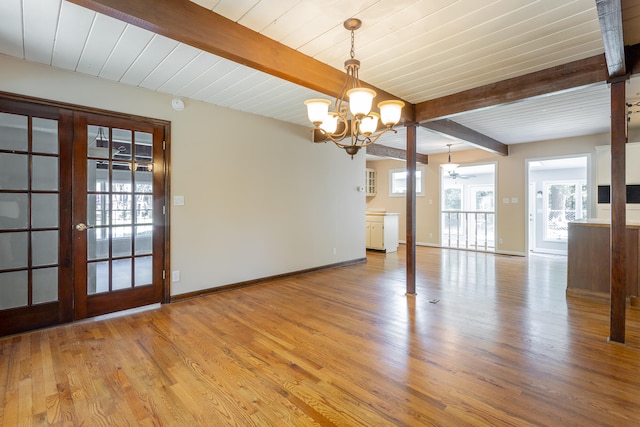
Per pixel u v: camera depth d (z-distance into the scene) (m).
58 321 2.97
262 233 4.55
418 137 6.11
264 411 1.76
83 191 3.10
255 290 4.17
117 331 2.83
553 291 4.07
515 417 1.69
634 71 2.44
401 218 8.92
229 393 1.92
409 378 2.07
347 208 5.90
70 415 1.72
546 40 2.39
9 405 1.80
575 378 2.05
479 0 1.91
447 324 2.98
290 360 2.32
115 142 3.29
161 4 1.81
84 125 3.09
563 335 2.71
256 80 3.22
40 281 2.90
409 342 2.60
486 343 2.57
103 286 3.23
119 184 3.31
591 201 5.89
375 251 7.36
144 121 3.45
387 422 1.67
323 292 4.08
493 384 1.99
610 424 1.62
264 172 4.57
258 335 2.75
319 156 5.38
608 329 2.84
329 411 1.76
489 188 10.75
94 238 3.18
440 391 1.93
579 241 3.78
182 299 3.75
